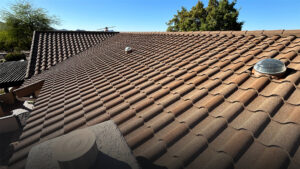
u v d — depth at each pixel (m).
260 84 3.36
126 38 14.66
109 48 12.48
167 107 3.69
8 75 17.16
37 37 14.70
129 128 3.26
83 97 5.36
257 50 5.00
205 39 7.92
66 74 8.61
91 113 4.22
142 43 11.19
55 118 4.43
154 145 2.70
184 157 2.31
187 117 3.15
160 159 2.43
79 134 2.14
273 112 2.62
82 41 15.86
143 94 4.54
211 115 3.06
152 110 3.64
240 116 2.81
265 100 2.98
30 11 40.56
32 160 2.09
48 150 2.22
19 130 11.43
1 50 50.53
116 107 4.27
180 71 5.29
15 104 16.30
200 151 2.38
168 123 3.16
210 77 4.46
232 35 7.19
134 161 2.01
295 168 1.83
